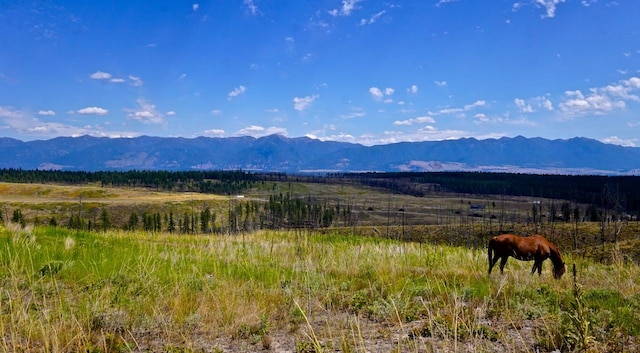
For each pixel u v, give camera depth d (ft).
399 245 62.13
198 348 19.97
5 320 22.08
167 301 27.14
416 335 21.36
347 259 46.83
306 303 28.14
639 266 42.09
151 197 652.89
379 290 31.99
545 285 32.86
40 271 33.71
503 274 41.27
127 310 25.50
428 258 48.60
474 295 29.63
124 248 51.24
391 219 627.05
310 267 40.34
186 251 51.93
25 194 640.17
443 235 312.50
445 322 22.11
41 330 20.11
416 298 29.22
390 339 21.11
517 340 20.39
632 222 242.17
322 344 20.38
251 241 66.90
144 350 20.02
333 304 27.86
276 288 31.30
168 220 474.90
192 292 29.35
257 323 23.86
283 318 25.17
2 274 32.07
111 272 34.96
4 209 469.98
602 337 19.21
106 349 19.26
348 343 20.20
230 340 21.70
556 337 19.79
